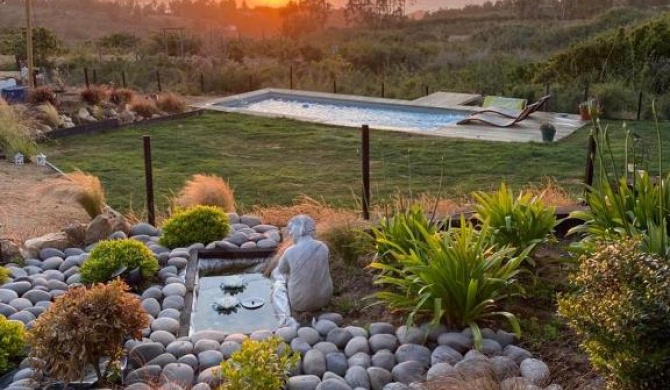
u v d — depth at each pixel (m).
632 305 2.93
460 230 4.57
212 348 4.00
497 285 4.19
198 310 4.82
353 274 5.05
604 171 4.80
